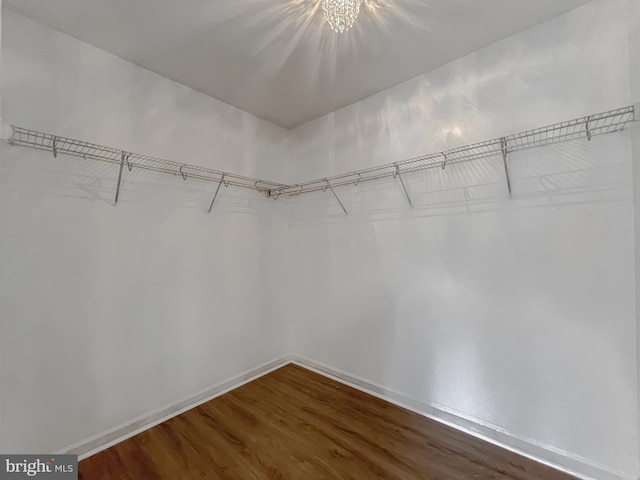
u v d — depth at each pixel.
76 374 1.51
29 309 1.38
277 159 2.67
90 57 1.60
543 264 1.48
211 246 2.15
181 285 1.97
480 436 1.65
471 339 1.71
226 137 2.27
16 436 1.34
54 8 1.35
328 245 2.46
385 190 2.10
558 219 1.44
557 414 1.44
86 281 1.56
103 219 1.62
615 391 1.30
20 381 1.35
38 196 1.41
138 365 1.75
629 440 1.27
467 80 1.73
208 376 2.10
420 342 1.92
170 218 1.92
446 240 1.81
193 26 1.49
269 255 2.58
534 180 1.50
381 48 1.67
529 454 1.50
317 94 2.17
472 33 1.56
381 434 1.68
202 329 2.08
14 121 1.35
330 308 2.45
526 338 1.53
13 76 1.36
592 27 1.35
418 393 1.92
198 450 1.55
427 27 1.51
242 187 2.38
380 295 2.12
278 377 2.40
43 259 1.42
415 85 1.95
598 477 1.32
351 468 1.43
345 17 1.19
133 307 1.73
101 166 1.62
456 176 1.77
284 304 2.71
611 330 1.31
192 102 2.06
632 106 1.21
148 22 1.45
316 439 1.64
